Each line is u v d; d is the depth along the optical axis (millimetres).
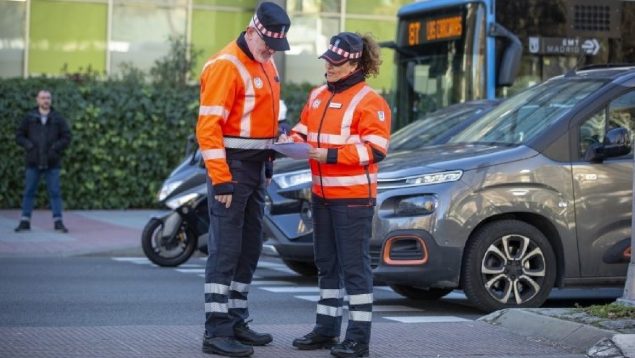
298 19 52125
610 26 36781
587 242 20422
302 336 16703
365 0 52812
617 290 25828
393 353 15680
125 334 16578
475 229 20078
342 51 15219
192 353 15156
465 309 21594
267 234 24047
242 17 51625
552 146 20500
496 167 20156
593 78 21812
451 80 36344
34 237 34719
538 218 20375
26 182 36031
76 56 49562
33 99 41781
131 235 35562
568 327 16594
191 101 43625
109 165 43062
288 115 43875
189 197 28047
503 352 15875
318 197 15500
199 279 25875
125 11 50062
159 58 50219
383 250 20094
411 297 23109
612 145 20188
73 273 26859
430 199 19938
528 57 36125
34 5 49031
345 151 15008
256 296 23062
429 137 25828
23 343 15727
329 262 15695
